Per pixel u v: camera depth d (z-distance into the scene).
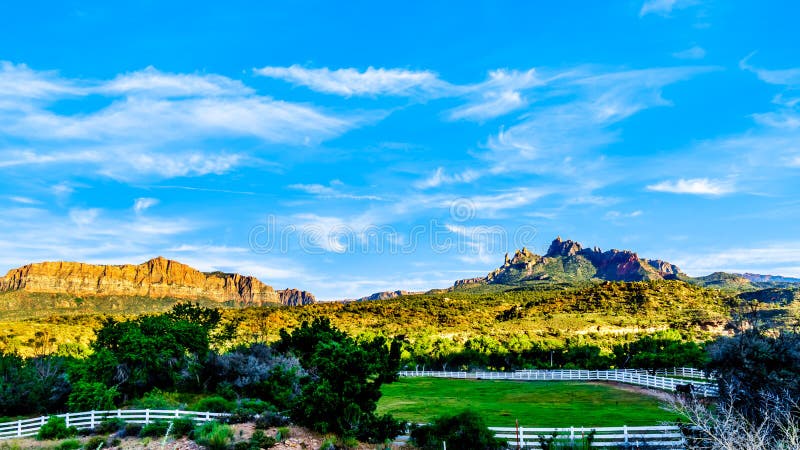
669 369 54.72
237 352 39.66
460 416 22.20
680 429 19.34
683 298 178.50
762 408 18.00
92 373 33.31
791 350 19.72
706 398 22.91
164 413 25.88
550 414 30.69
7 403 31.92
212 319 54.84
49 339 108.62
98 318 178.25
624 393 38.59
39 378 34.53
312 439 21.94
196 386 36.88
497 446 21.03
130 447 21.78
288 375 32.75
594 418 28.70
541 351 82.56
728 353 20.20
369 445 22.05
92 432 25.11
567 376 54.06
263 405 27.09
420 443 22.19
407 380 57.28
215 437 20.94
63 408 33.34
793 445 13.79
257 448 20.58
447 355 85.06
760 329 21.48
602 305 174.62
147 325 38.50
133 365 34.97
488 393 43.38
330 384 23.19
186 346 38.28
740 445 14.11
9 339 102.00
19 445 23.25
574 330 133.25
